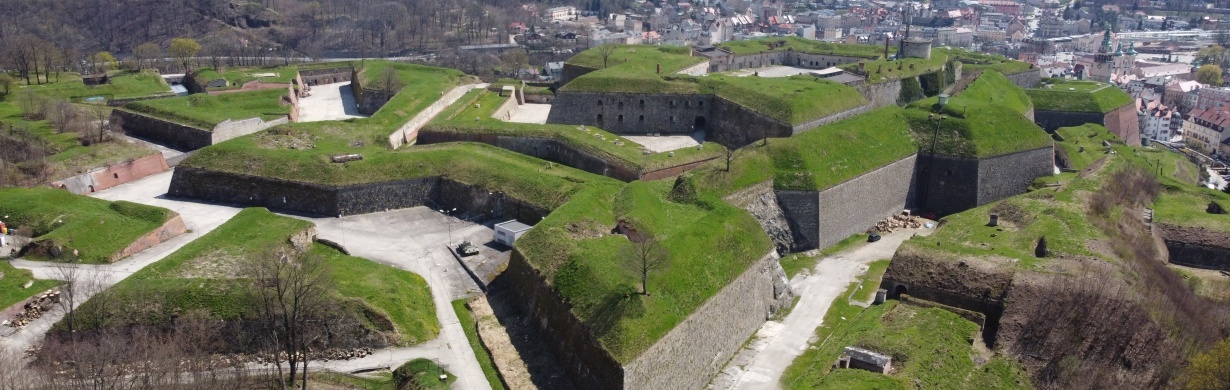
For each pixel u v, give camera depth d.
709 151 176.00
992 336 120.44
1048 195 161.75
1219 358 101.31
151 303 114.06
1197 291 140.75
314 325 114.12
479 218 158.00
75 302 115.50
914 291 130.25
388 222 156.12
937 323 120.00
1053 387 112.31
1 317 113.25
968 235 146.88
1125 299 120.31
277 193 161.38
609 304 110.44
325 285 115.31
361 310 116.50
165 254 136.75
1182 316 121.62
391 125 194.88
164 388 99.50
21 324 113.50
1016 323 119.44
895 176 176.38
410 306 122.19
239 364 108.00
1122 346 115.38
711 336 116.75
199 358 106.50
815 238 158.50
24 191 149.00
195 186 166.12
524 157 172.25
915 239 139.88
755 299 128.50
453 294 129.50
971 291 126.31
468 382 108.94
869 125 180.38
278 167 163.50
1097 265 129.62
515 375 110.75
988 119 185.25
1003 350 116.94
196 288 116.62
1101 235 142.38
